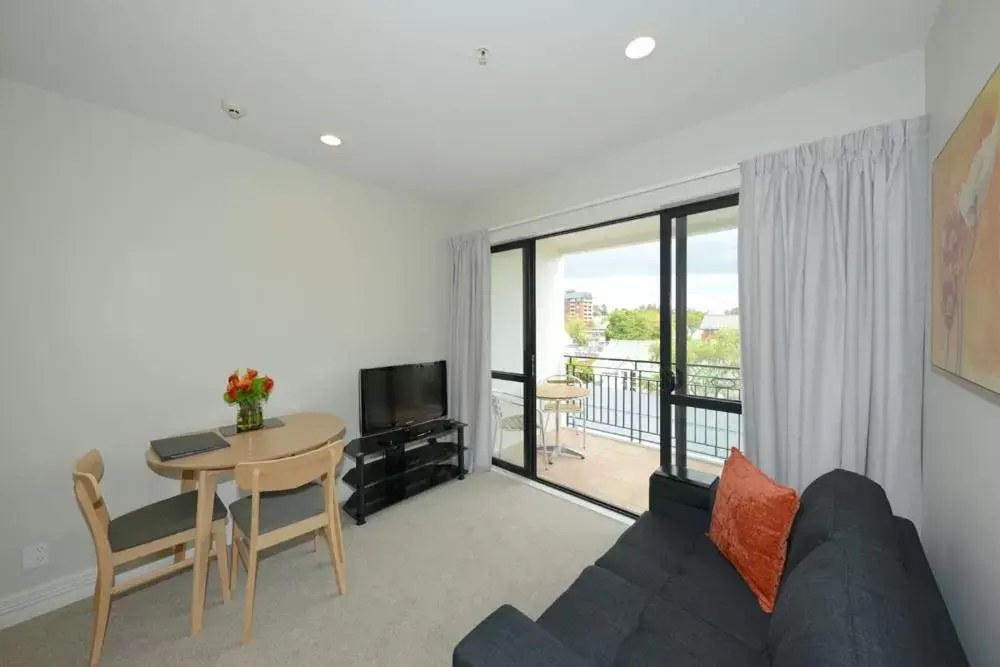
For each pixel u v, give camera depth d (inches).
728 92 76.0
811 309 69.9
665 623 47.8
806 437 70.6
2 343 70.7
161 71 69.2
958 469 47.4
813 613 30.4
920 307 61.5
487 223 138.1
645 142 96.4
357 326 122.5
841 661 25.1
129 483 83.5
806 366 70.5
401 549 91.8
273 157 104.0
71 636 67.7
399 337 133.8
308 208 111.0
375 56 65.5
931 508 57.8
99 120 79.4
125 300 82.7
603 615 49.9
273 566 85.7
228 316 96.7
